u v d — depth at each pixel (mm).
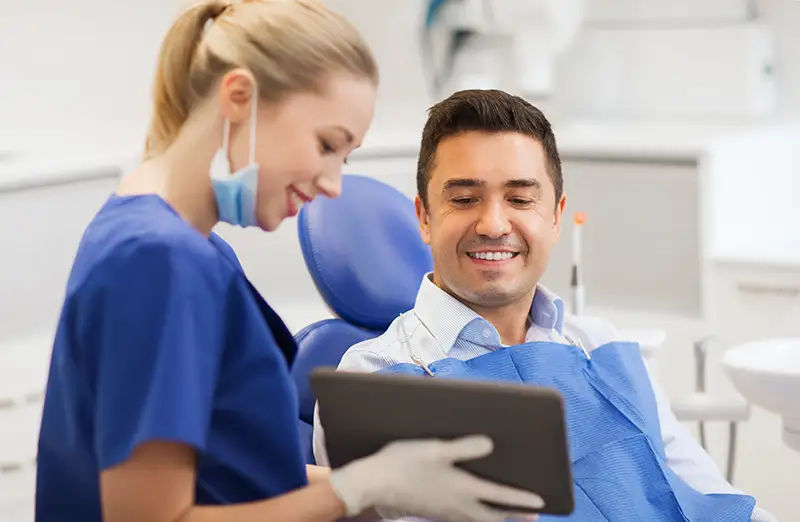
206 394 1269
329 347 2137
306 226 2166
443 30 4109
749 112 3840
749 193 3545
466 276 1857
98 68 3943
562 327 2002
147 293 1253
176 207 1360
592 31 4098
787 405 2209
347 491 1292
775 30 3809
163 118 1393
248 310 1348
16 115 3816
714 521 1825
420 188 1944
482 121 1852
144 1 3996
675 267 3615
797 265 3215
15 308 3258
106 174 3436
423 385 1284
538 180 1854
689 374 3543
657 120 4004
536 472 1296
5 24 3773
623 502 1782
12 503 3170
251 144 1320
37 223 3281
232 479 1394
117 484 1243
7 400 3178
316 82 1315
